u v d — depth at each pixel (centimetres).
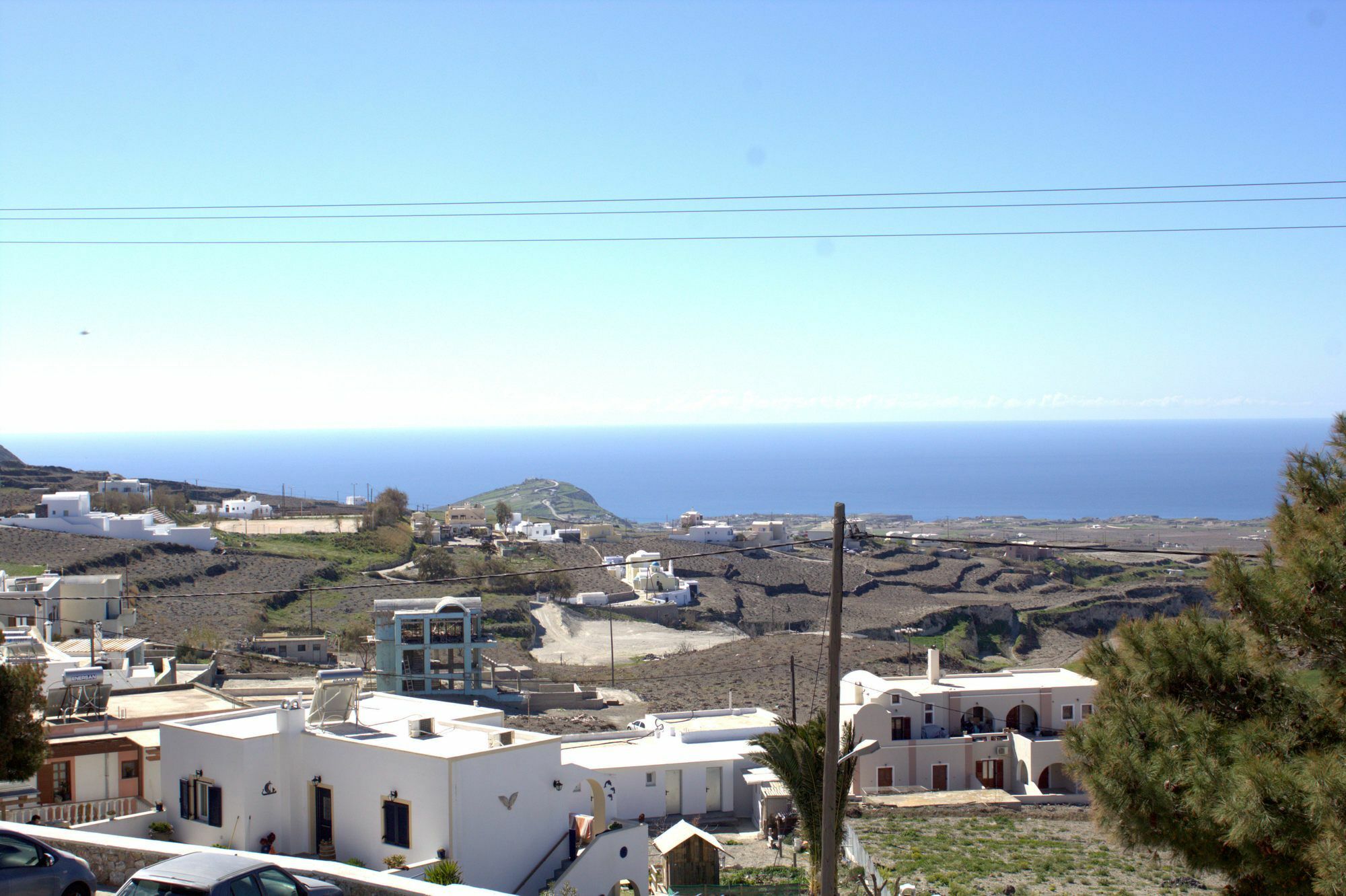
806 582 18262
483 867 2572
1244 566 1955
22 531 13462
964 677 5916
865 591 17812
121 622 7844
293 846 2791
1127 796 1788
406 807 2577
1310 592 1803
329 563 15262
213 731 2859
